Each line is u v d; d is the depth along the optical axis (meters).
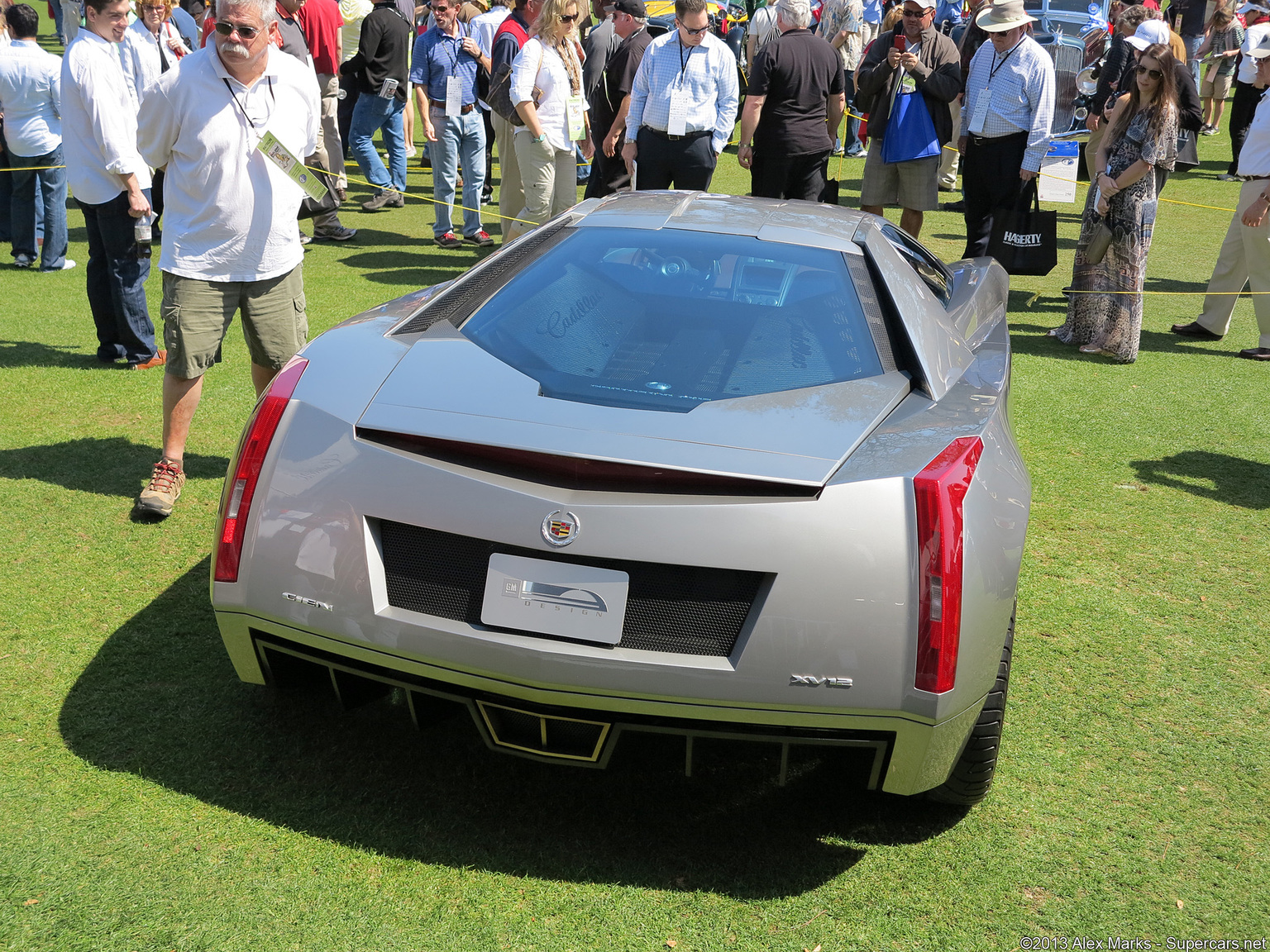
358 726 2.71
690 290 2.70
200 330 3.71
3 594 3.25
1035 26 12.54
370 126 10.20
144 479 4.20
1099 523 4.33
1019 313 7.93
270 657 2.43
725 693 2.05
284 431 2.32
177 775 2.47
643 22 8.35
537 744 2.22
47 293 7.16
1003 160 7.59
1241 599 3.75
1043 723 2.95
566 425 2.20
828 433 2.22
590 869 2.27
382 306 3.02
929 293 3.14
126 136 5.00
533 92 7.37
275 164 3.65
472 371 2.41
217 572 2.33
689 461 2.08
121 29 4.96
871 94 8.05
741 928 2.13
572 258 2.88
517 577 2.10
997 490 2.26
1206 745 2.89
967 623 2.09
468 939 2.05
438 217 9.02
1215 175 13.69
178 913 2.05
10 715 2.65
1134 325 6.57
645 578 2.08
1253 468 4.99
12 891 2.07
